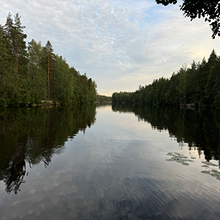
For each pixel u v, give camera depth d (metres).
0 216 3.55
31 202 4.04
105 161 6.94
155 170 6.13
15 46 33.16
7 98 32.34
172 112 37.44
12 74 30.66
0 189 4.65
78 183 5.00
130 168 6.25
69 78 58.41
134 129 15.34
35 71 38.38
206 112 35.03
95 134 12.54
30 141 9.88
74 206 3.89
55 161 6.84
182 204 4.08
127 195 4.40
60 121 18.03
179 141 10.93
